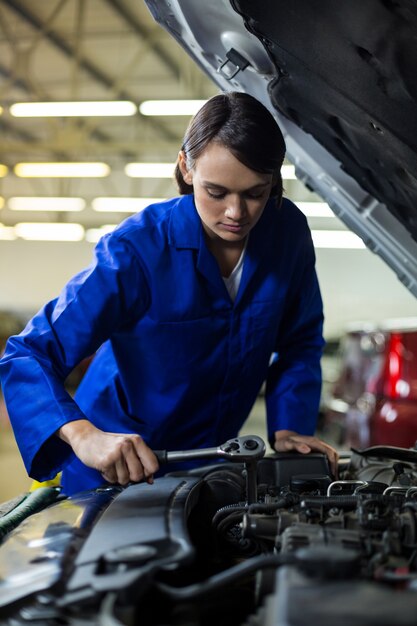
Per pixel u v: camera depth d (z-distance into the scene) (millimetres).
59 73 11039
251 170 1352
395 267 2154
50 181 15094
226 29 1483
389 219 1853
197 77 10789
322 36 1184
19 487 5004
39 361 1508
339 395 5992
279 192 1599
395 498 1181
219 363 1743
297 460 1652
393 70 1135
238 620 1015
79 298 1562
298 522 1115
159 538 993
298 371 1958
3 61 10547
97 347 1626
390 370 4086
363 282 14023
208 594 874
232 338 1734
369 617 646
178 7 1499
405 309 13945
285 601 698
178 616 882
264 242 1733
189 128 1408
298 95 1475
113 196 14812
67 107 10141
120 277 1587
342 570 770
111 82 11273
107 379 1828
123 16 9438
